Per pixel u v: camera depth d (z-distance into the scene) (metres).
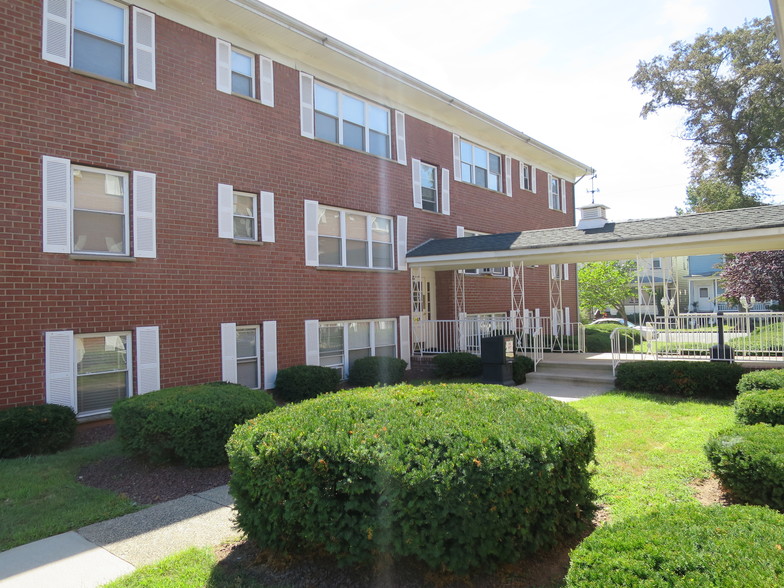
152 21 9.09
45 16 7.81
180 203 9.27
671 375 9.48
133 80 8.77
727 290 23.39
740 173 26.14
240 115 10.33
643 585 2.28
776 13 5.43
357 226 12.95
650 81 27.45
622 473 5.25
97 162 8.26
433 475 3.18
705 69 25.80
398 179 14.00
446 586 3.36
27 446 6.63
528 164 20.19
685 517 2.99
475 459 3.21
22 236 7.42
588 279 34.22
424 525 3.26
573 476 3.80
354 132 13.02
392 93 13.95
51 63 7.83
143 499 5.26
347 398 4.77
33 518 4.71
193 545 4.22
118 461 6.38
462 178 16.67
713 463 4.61
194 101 9.59
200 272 9.48
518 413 4.12
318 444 3.48
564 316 21.58
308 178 11.59
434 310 15.86
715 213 11.48
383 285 13.30
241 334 10.26
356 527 3.37
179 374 9.09
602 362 12.06
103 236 8.42
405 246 14.05
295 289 11.15
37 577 3.74
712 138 26.97
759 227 9.63
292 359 10.99
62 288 7.77
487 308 17.36
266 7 10.04
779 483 4.05
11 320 7.27
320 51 11.54
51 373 7.59
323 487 3.48
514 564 3.55
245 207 10.51
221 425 5.97
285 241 11.00
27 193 7.50
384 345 13.43
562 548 3.79
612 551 2.59
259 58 10.80
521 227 19.42
